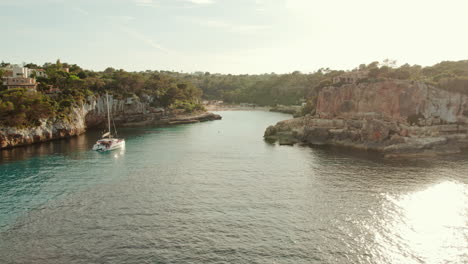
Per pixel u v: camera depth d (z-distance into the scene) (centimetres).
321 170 7038
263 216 4653
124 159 8238
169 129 14775
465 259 3619
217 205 5066
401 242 3956
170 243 3903
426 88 9438
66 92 13550
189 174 6819
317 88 16225
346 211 4822
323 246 3847
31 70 15900
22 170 7138
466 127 9531
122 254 3675
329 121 10956
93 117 14738
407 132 8988
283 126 12669
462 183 6012
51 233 4181
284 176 6619
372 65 16850
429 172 6744
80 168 7325
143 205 5078
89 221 4516
